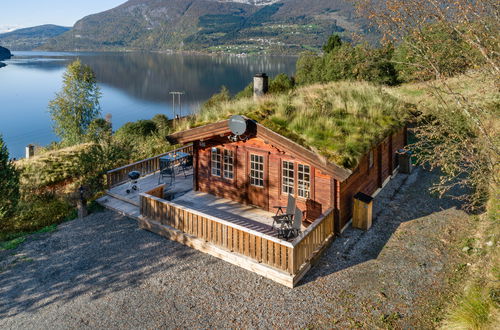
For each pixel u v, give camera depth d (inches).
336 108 576.7
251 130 476.4
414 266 380.5
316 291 350.3
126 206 566.3
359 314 315.3
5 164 524.7
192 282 374.0
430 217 491.5
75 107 1589.6
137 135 1311.5
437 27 334.0
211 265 403.2
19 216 539.2
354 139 466.6
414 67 386.6
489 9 310.5
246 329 306.3
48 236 489.7
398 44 361.4
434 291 339.6
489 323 266.8
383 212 517.7
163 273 392.2
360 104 610.5
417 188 605.0
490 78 340.8
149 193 514.9
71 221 536.4
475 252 394.3
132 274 392.5
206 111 613.9
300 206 477.4
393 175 666.2
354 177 484.7
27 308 345.4
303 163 465.1
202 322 316.5
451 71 366.9
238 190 543.5
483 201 505.4
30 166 797.9
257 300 341.7
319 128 480.1
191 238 442.6
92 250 447.2
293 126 470.9
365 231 463.8
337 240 444.5
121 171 650.8
